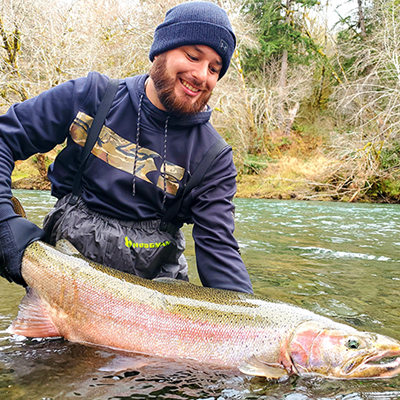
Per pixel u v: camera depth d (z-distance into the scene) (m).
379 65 8.67
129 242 1.12
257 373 0.88
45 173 7.45
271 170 8.95
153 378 0.82
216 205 1.16
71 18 7.93
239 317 0.97
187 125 1.15
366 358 0.91
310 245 2.55
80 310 0.96
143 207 1.15
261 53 11.96
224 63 1.10
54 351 0.90
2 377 0.78
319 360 0.91
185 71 1.04
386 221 4.14
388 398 0.79
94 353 0.91
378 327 1.12
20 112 1.09
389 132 7.72
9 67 7.31
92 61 8.05
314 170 8.28
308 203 6.52
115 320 0.95
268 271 1.81
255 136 10.06
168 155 1.14
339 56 11.73
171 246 1.20
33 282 1.00
